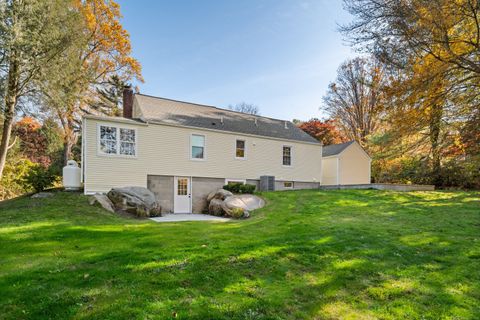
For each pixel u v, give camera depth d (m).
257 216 10.89
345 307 3.50
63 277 4.03
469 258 5.15
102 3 21.33
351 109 32.19
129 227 8.25
